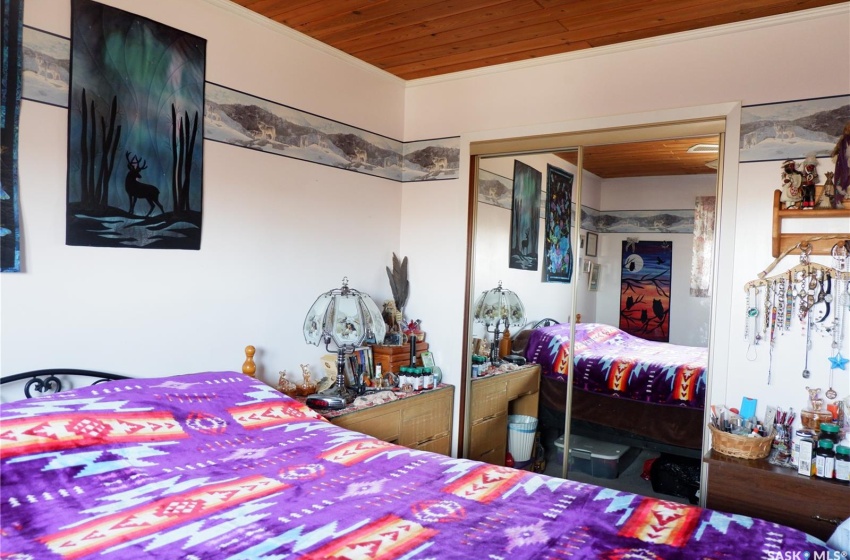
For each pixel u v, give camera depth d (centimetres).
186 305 265
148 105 246
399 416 320
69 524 146
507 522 161
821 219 262
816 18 264
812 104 264
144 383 224
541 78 343
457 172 374
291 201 315
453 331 375
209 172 272
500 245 365
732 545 151
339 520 157
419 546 145
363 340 308
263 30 295
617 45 315
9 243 206
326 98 334
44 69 213
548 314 348
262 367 302
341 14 287
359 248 363
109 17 232
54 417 181
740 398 280
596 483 332
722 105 286
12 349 209
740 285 280
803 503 232
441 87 381
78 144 224
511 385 362
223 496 168
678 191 305
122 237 239
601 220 329
